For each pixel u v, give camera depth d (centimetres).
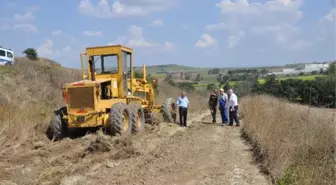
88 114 1170
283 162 842
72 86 1187
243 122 1636
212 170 868
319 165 838
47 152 966
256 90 3547
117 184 746
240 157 1004
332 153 910
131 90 1434
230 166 907
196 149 1088
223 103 1752
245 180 796
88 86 1177
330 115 1124
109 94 1291
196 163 927
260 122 1277
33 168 834
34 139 1108
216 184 766
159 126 1502
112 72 1335
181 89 3669
